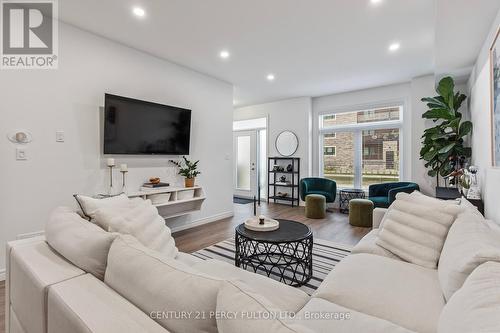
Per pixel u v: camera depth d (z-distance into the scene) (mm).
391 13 2535
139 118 3268
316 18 2629
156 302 766
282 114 6207
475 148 3289
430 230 1679
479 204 2533
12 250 1323
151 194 3193
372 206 4070
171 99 3768
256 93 5559
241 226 2518
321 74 4316
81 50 2832
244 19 2654
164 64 3674
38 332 988
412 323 1105
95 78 2949
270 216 4848
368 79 4598
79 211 1680
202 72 4207
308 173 5852
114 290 919
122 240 1050
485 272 864
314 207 4652
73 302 831
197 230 3930
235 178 7176
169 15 2576
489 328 606
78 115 2811
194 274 793
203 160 4293
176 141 3734
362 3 2375
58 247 1230
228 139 4758
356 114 5500
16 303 1243
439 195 3146
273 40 3113
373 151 5332
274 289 1378
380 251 1851
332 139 5820
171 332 714
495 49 2242
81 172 2838
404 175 4906
